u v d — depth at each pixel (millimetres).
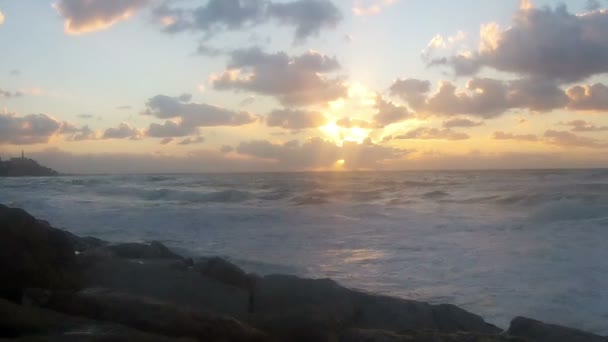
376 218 24828
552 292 11203
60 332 5352
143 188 47031
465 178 61531
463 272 13227
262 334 6098
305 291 7867
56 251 7812
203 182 61906
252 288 8125
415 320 7812
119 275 8062
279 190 43656
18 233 7375
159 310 5996
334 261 14867
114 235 20078
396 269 13742
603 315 9750
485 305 10500
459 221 23000
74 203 33844
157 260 9273
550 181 46531
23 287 6910
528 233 19016
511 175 64562
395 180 60188
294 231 20922
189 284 7871
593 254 14773
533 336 7121
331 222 23578
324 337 6328
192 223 23531
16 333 5301
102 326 5547
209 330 5816
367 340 6293
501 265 13859
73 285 7449
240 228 21938
